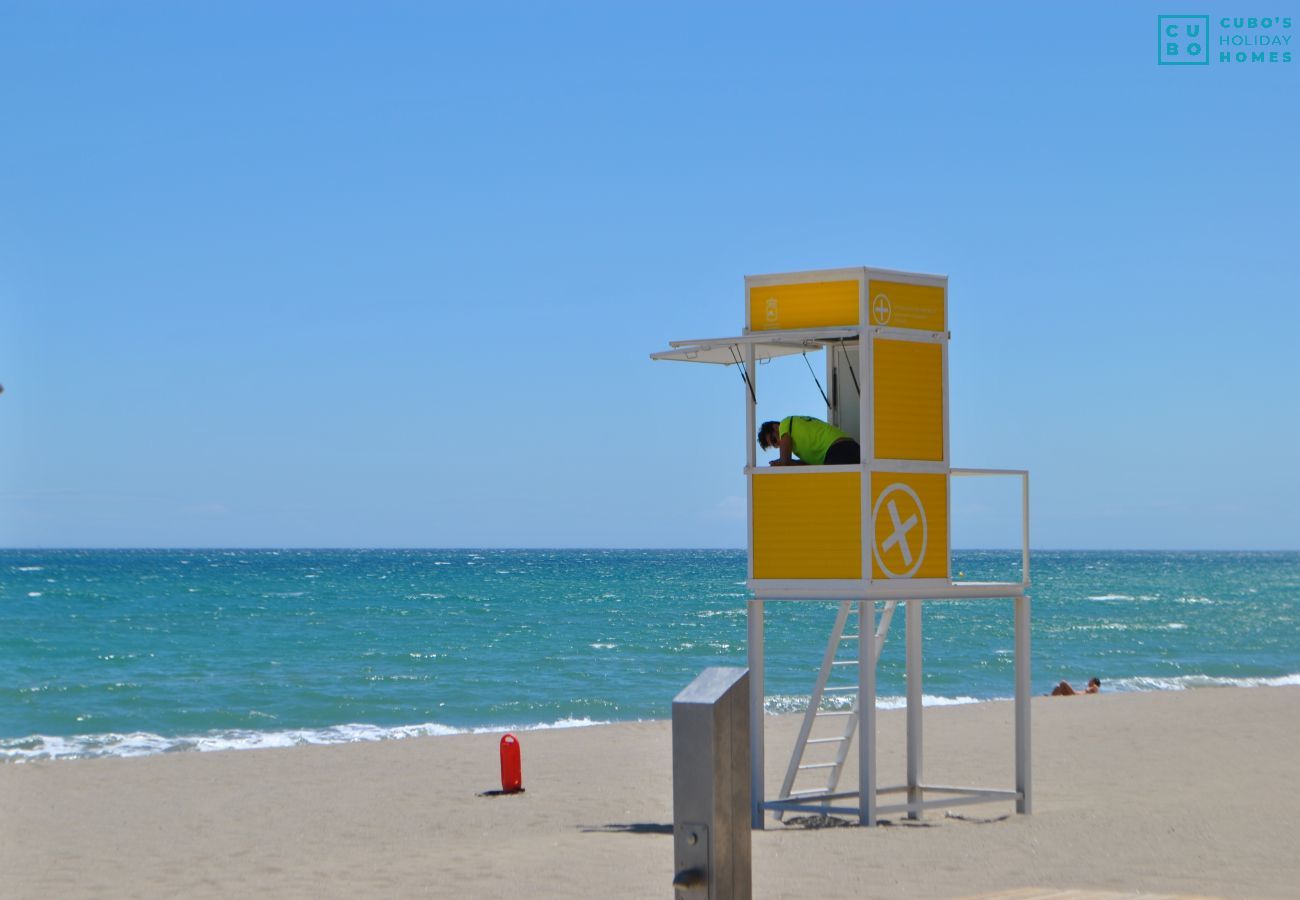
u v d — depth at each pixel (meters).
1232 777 16.77
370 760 20.41
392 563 177.88
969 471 12.97
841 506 12.19
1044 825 12.45
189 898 10.21
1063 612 77.12
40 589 92.88
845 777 18.14
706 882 4.99
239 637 53.31
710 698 5.04
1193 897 8.87
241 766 19.80
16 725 29.05
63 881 11.12
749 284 12.82
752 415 12.76
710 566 174.00
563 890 9.83
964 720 24.91
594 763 19.86
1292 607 82.50
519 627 59.41
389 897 9.85
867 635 12.44
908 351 12.45
